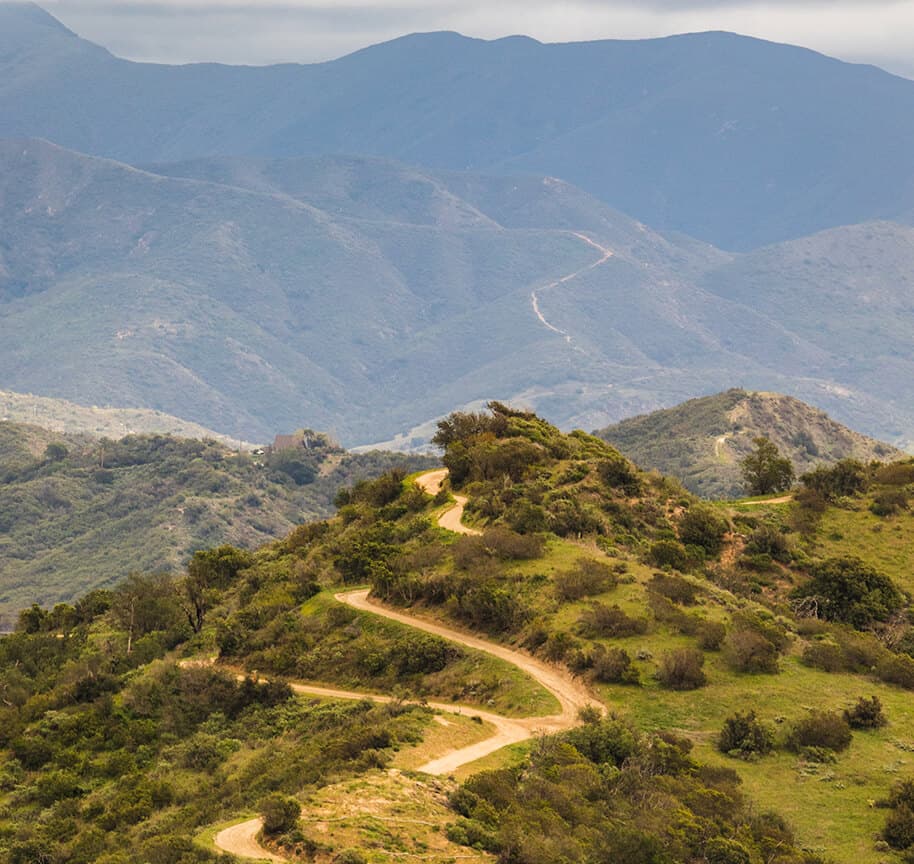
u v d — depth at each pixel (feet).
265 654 467.93
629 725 330.34
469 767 298.56
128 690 475.72
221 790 341.41
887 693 373.81
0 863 342.23
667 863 248.52
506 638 424.05
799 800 301.02
